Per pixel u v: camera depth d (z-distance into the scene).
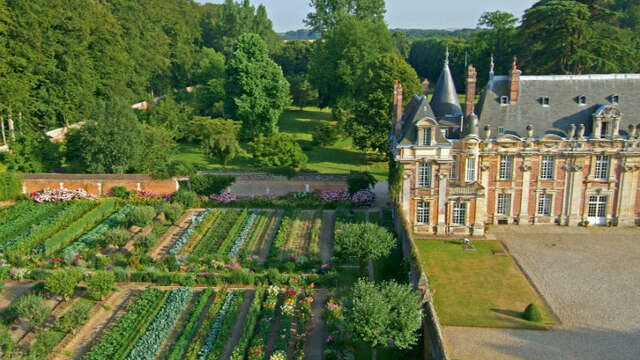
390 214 60.66
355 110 81.12
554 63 86.38
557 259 50.22
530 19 86.38
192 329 37.22
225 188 66.31
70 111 84.50
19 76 74.12
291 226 58.12
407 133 54.53
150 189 66.06
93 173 67.56
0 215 59.22
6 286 43.91
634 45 100.94
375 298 31.39
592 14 88.38
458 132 56.56
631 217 58.00
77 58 84.62
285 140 76.00
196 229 55.94
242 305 41.12
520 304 42.19
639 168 56.12
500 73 112.38
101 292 41.00
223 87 107.12
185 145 96.31
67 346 36.22
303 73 161.88
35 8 76.25
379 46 107.81
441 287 45.16
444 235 56.56
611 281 45.59
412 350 36.06
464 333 38.31
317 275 44.47
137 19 121.44
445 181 54.78
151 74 122.94
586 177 56.94
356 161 86.38
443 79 60.72
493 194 58.25
